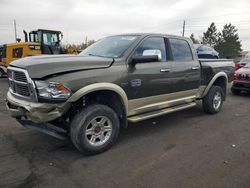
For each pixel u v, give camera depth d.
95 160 4.21
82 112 4.21
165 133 5.54
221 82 7.52
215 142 5.04
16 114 4.32
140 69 4.93
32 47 17.00
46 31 17.95
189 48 6.28
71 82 4.01
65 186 3.45
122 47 4.98
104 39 5.78
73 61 4.18
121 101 4.72
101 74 4.34
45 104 3.93
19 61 4.35
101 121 4.45
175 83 5.72
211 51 17.38
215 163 4.12
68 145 4.79
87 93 4.17
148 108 5.28
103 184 3.51
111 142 4.60
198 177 3.69
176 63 5.73
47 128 4.23
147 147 4.76
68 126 4.36
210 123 6.32
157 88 5.31
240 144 4.95
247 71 10.34
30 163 4.08
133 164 4.08
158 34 5.52
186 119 6.62
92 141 4.37
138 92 4.95
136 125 6.06
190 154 4.46
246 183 3.55
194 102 6.56
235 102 9.05
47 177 3.67
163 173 3.80
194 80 6.28
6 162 4.09
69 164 4.06
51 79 3.92
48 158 4.26
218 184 3.52
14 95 4.47
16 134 5.32
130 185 3.48
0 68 17.67
